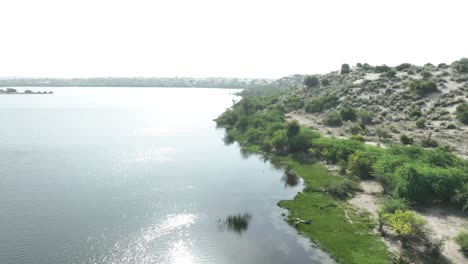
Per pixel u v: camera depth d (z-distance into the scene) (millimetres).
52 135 115375
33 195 60594
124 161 84562
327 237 45781
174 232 48344
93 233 47469
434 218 49219
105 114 180250
